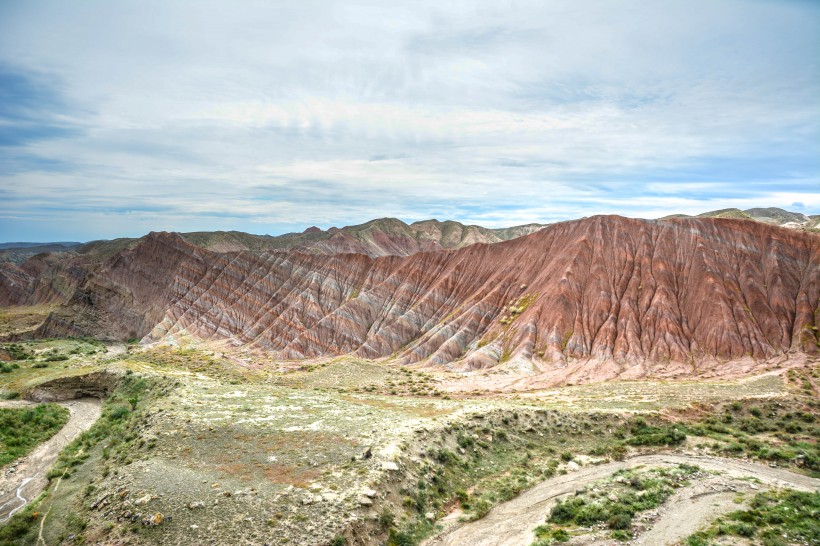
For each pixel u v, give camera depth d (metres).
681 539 34.12
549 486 45.97
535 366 105.69
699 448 54.81
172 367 104.06
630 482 44.44
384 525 36.06
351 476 40.34
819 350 95.75
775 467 49.50
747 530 34.09
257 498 37.12
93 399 83.00
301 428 52.19
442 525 38.81
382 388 91.31
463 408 65.12
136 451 48.38
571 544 34.44
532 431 58.59
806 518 36.06
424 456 46.75
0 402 78.19
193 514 35.44
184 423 53.47
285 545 32.00
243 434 50.38
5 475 52.94
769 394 72.25
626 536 34.91
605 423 61.84
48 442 63.06
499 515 40.62
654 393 77.06
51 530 38.53
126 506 37.12
